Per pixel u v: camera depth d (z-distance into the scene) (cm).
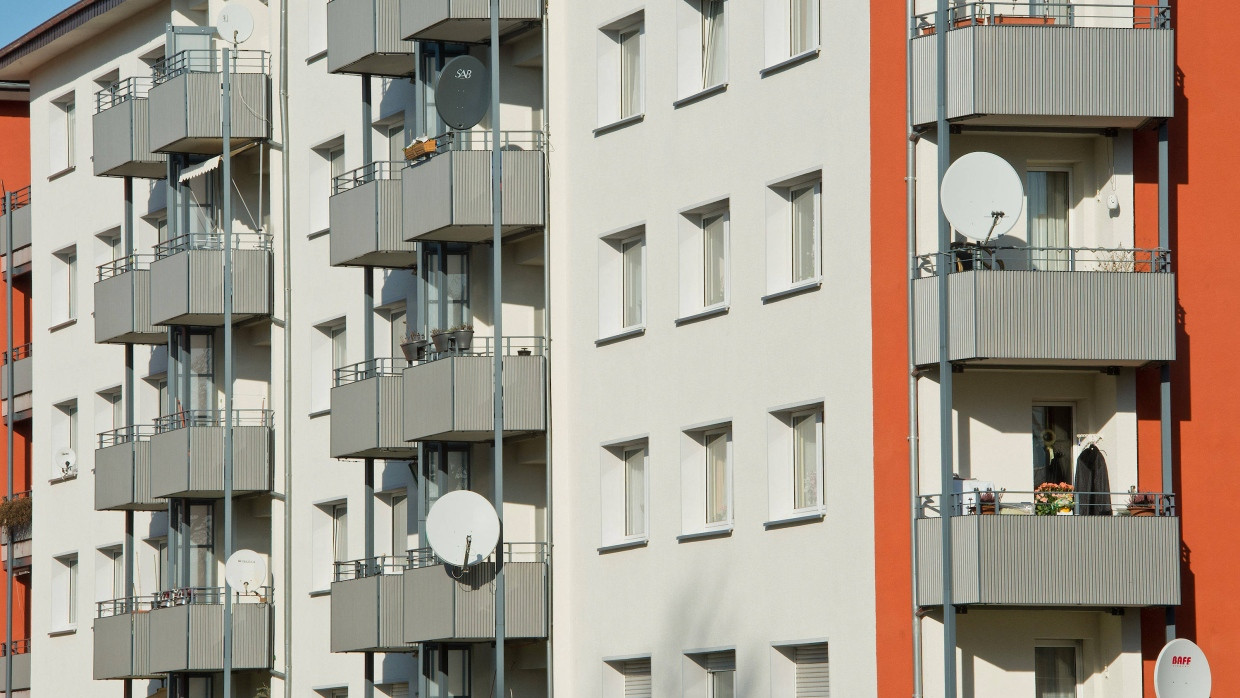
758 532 4931
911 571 4472
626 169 5366
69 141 8238
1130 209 4553
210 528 6925
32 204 8394
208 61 6894
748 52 5028
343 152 6494
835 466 4719
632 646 5272
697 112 5166
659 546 5216
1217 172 4634
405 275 6153
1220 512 4553
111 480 7162
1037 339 4375
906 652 4491
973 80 4419
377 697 6188
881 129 4631
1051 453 4612
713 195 5109
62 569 8169
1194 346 4584
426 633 5453
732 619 4991
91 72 7950
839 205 4741
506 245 5706
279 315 6681
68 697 8012
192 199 6956
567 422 5512
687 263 5206
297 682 6512
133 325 7062
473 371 5431
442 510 5312
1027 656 4516
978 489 4403
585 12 5509
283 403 6669
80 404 8019
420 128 5719
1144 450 4531
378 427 5756
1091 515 4419
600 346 5425
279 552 6638
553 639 5469
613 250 5441
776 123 4931
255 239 6838
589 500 5431
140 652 6888
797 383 4841
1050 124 4512
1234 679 4522
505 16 5541
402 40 5709
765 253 4950
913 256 4531
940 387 4478
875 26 4659
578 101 5519
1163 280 4425
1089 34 4444
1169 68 4453
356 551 6300
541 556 5591
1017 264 4597
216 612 6619
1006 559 4319
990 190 4366
